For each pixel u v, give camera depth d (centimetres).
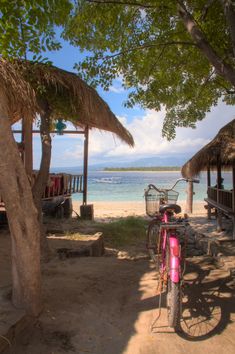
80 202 2511
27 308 360
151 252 532
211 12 692
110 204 2292
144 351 324
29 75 567
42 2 374
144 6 654
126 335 355
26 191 357
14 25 371
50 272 537
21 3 367
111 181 7706
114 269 570
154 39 778
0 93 350
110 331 362
